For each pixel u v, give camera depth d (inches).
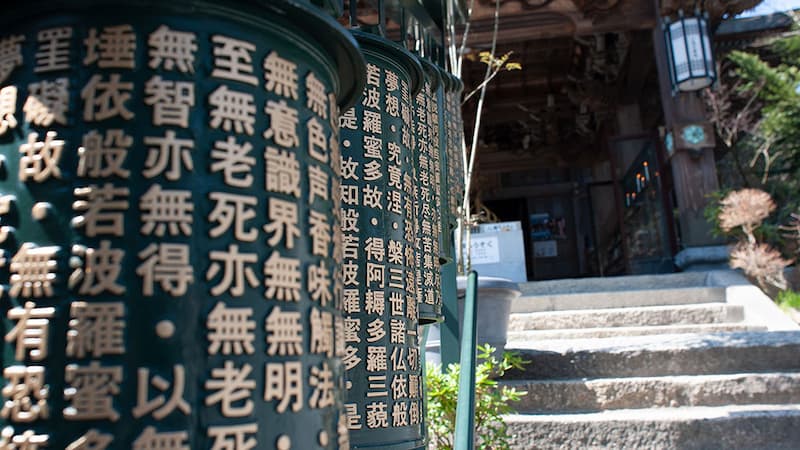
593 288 303.4
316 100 35.9
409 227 61.9
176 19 31.6
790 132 408.5
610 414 147.5
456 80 92.6
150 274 29.1
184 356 29.0
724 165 468.8
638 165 478.6
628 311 242.8
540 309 273.7
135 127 30.3
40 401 28.2
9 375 28.9
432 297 71.8
